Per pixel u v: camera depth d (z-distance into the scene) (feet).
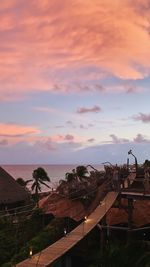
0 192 215.92
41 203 169.17
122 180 152.66
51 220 162.20
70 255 126.93
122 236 142.51
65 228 141.49
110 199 144.25
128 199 139.13
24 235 152.35
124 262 125.80
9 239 147.23
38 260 100.01
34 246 135.95
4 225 155.84
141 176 177.17
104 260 126.82
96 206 148.46
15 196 219.82
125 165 196.24
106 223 142.92
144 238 141.69
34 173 291.17
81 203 157.17
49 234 145.28
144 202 151.84
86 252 133.28
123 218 143.33
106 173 180.04
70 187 171.01
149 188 141.49
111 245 133.18
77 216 151.33
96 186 167.84
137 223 141.38
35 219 160.25
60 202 162.61
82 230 123.75
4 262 134.72
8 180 228.63
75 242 114.73
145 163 214.28
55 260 101.86
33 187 289.94
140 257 126.41
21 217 163.32
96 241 140.36
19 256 131.13
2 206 211.20
